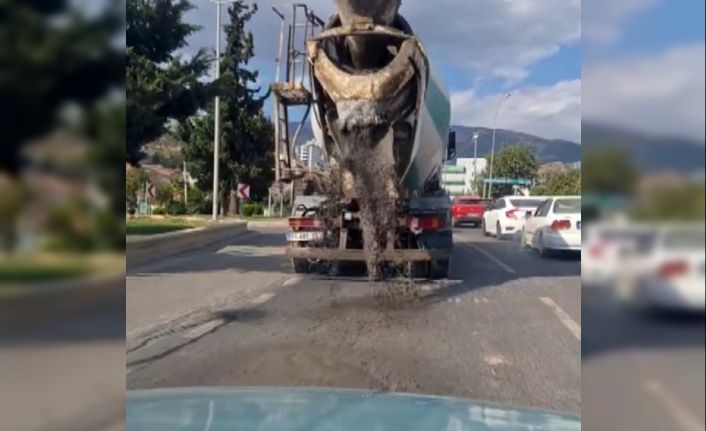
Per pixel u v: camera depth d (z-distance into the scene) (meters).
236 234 28.02
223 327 8.12
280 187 12.36
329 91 10.31
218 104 32.38
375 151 10.55
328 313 9.01
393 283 11.16
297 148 11.57
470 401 2.58
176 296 10.47
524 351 6.89
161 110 16.94
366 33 9.97
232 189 45.88
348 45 10.32
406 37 10.05
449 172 16.44
